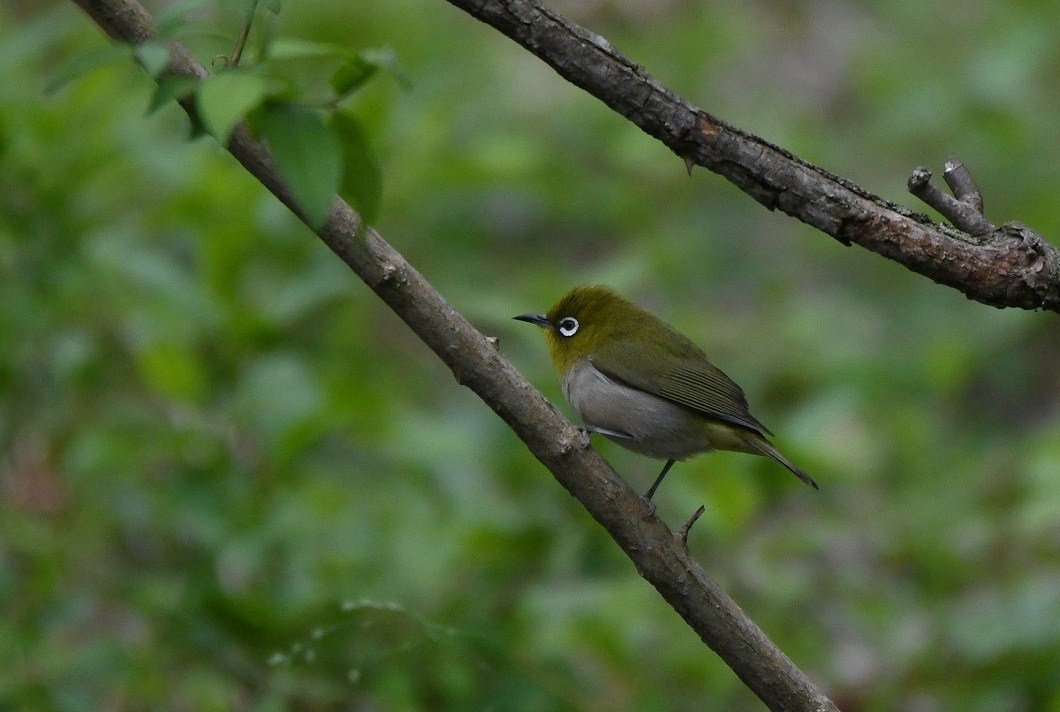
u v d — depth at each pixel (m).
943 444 16.03
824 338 16.62
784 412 15.91
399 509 11.41
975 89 18.69
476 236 16.72
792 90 21.36
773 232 19.14
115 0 6.21
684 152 6.45
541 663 10.33
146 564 11.66
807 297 18.34
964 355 15.92
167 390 11.37
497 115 18.53
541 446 6.86
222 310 11.52
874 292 18.70
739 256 18.55
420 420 11.74
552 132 18.83
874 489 15.05
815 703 6.80
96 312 11.87
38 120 11.35
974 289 6.60
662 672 11.00
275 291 11.95
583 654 11.44
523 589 11.11
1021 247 6.58
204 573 10.59
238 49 5.27
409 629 10.29
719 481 11.97
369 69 5.39
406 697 9.80
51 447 11.57
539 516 11.44
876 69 20.22
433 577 10.86
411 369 15.75
